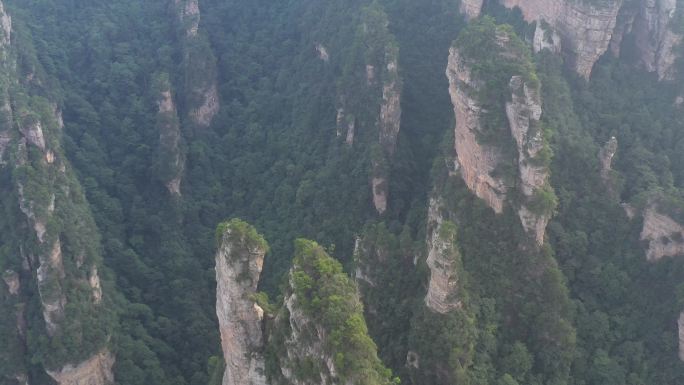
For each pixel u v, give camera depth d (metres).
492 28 74.00
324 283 50.50
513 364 64.50
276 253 90.31
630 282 71.19
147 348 85.75
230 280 52.81
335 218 90.94
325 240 89.19
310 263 52.59
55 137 90.06
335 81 104.62
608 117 80.81
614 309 70.06
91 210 96.56
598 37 81.44
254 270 53.06
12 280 79.62
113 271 92.69
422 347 63.34
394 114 91.88
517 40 72.50
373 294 71.75
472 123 71.44
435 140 89.62
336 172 95.12
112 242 96.38
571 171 75.12
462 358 61.62
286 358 51.00
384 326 69.19
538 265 68.69
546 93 76.69
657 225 70.75
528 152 67.62
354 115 96.25
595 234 73.06
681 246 69.31
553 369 65.56
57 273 78.75
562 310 67.75
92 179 102.19
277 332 52.44
